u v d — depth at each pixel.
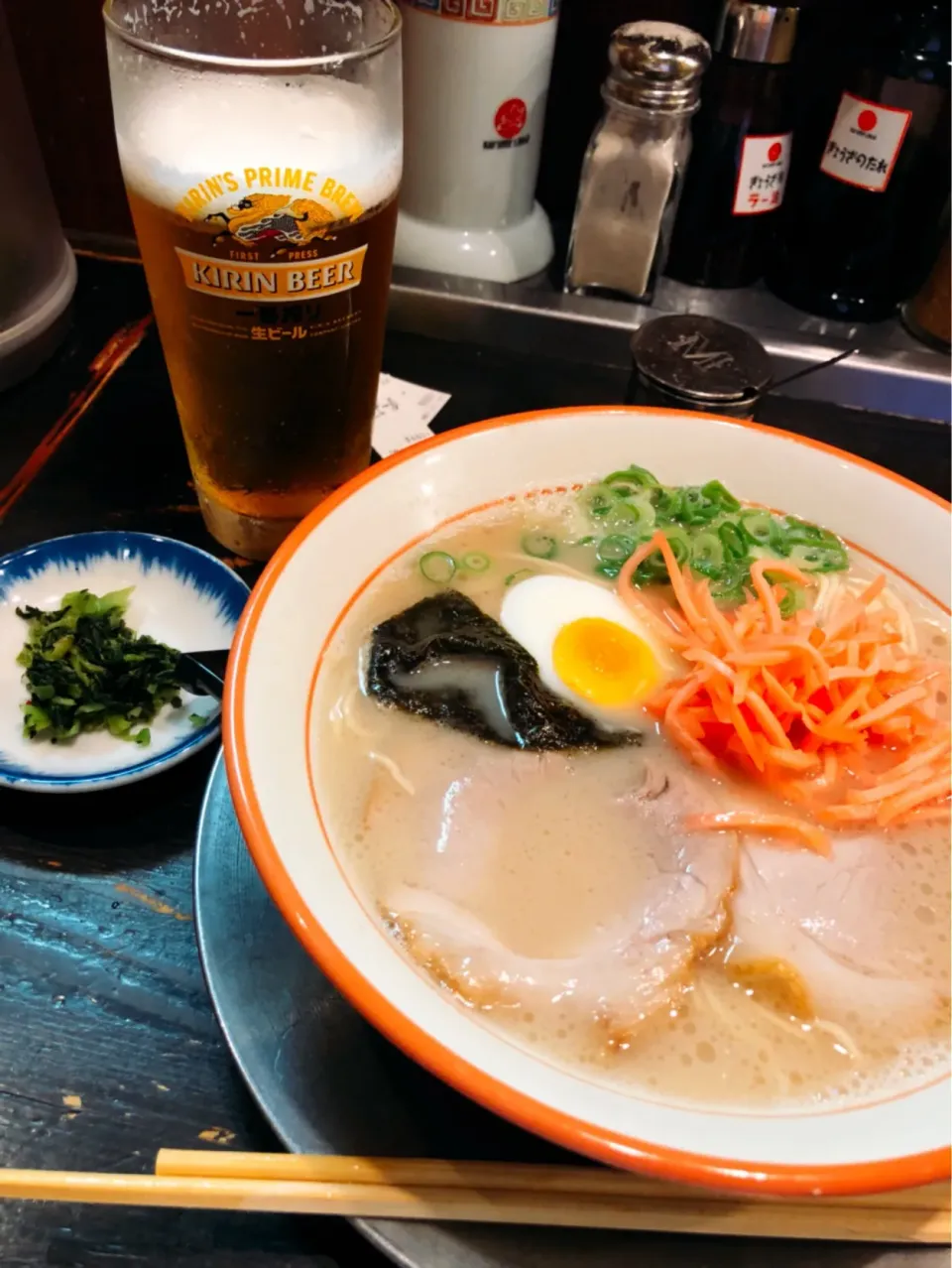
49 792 0.25
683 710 0.26
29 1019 0.22
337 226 0.25
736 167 0.40
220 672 0.28
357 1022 0.21
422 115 0.38
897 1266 0.19
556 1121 0.16
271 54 0.29
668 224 0.40
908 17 0.36
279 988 0.22
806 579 0.28
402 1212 0.19
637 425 0.31
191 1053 0.22
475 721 0.26
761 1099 0.20
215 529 0.33
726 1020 0.21
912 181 0.38
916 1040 0.21
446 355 0.42
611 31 0.41
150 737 0.27
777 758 0.24
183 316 0.26
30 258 0.37
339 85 0.25
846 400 0.41
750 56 0.37
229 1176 0.19
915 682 0.26
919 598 0.29
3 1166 0.20
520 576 0.29
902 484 0.29
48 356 0.39
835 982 0.22
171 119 0.24
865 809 0.24
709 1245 0.20
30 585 0.30
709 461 0.31
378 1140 0.20
